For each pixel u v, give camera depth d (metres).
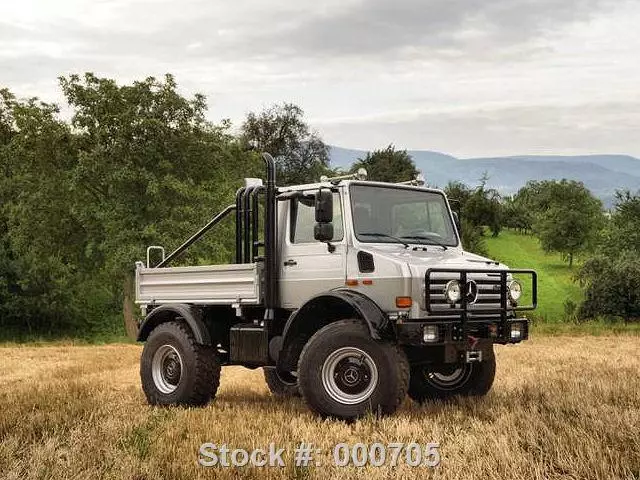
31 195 42.59
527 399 9.02
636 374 12.17
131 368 16.84
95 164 40.66
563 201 89.19
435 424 7.55
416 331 8.15
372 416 7.86
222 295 9.87
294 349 9.04
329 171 84.12
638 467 5.57
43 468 6.03
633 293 49.47
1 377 14.80
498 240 91.06
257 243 9.85
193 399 9.85
